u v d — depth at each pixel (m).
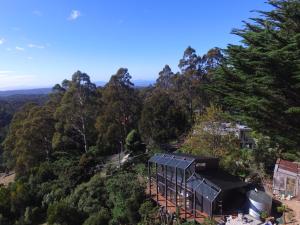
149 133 36.03
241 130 30.69
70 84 43.44
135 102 42.66
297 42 10.02
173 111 36.09
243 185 18.91
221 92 14.23
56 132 42.19
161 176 22.48
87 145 44.19
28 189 31.39
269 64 10.33
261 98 11.63
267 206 16.86
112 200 23.72
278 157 23.58
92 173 32.03
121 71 41.22
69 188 30.06
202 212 18.34
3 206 29.77
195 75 47.72
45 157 43.50
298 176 19.25
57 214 23.55
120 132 40.03
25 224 27.09
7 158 48.22
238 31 13.07
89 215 23.56
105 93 40.62
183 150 29.23
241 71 12.69
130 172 29.41
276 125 12.29
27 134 41.62
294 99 11.34
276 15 11.77
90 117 42.62
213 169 20.42
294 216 16.41
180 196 20.55
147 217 19.02
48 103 51.22
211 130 26.16
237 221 16.39
